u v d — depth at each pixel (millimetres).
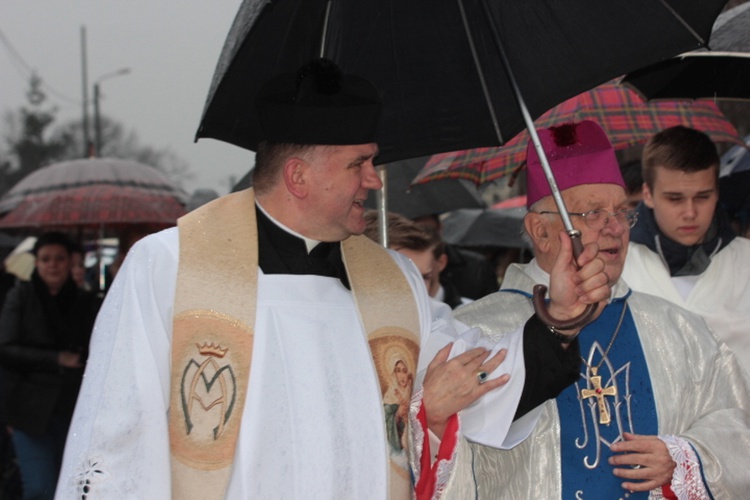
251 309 2629
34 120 51531
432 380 2855
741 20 3705
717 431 3068
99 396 2471
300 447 2574
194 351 2568
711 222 3932
